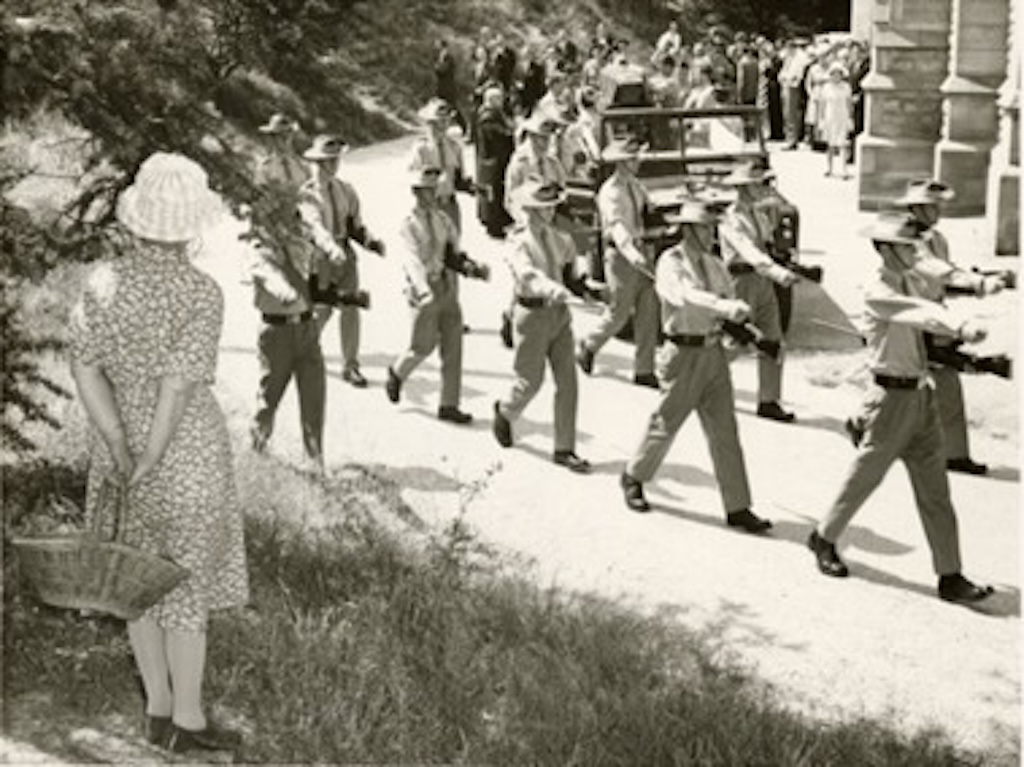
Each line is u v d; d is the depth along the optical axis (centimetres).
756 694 703
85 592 492
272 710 601
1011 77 1703
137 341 514
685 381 931
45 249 680
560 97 1739
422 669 667
